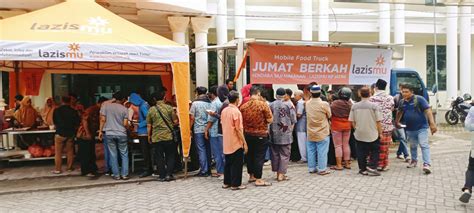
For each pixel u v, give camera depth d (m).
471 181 5.86
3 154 9.63
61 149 8.93
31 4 11.08
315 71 10.09
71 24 8.17
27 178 8.45
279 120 7.64
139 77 16.42
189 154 8.90
